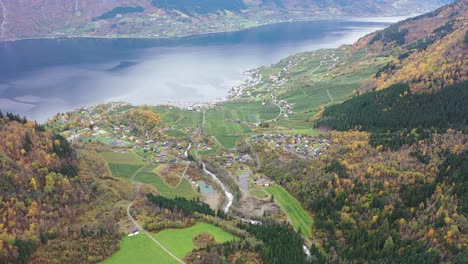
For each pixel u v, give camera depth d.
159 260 193.50
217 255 194.38
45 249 191.50
